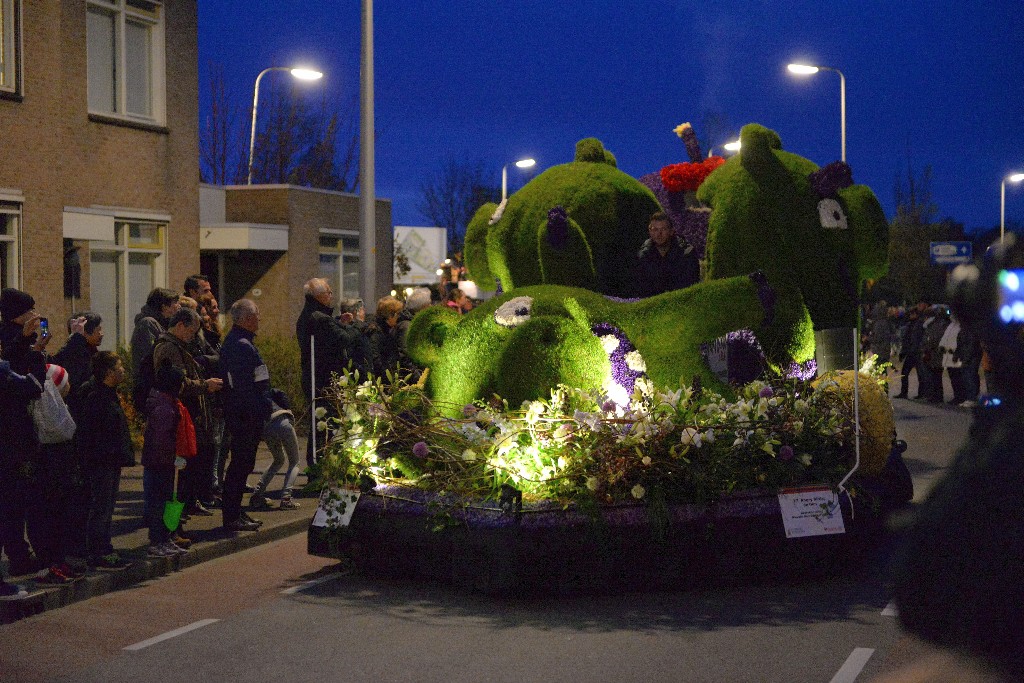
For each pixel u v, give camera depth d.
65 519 7.86
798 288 9.96
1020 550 1.81
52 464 7.80
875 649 6.24
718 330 8.96
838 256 10.29
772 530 7.76
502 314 9.17
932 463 13.79
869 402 8.62
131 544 9.06
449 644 6.52
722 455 7.77
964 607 1.84
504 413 8.12
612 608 7.26
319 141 48.22
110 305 19.48
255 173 47.97
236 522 9.75
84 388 8.24
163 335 9.45
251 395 9.67
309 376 12.39
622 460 7.54
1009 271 1.99
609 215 10.12
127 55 19.52
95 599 7.84
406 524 7.97
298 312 29.14
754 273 9.02
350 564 8.31
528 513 7.41
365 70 17.34
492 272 10.83
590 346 8.77
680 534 7.55
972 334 2.06
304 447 15.09
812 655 6.15
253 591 8.02
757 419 8.03
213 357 10.87
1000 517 1.84
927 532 1.91
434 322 9.62
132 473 12.82
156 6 19.97
